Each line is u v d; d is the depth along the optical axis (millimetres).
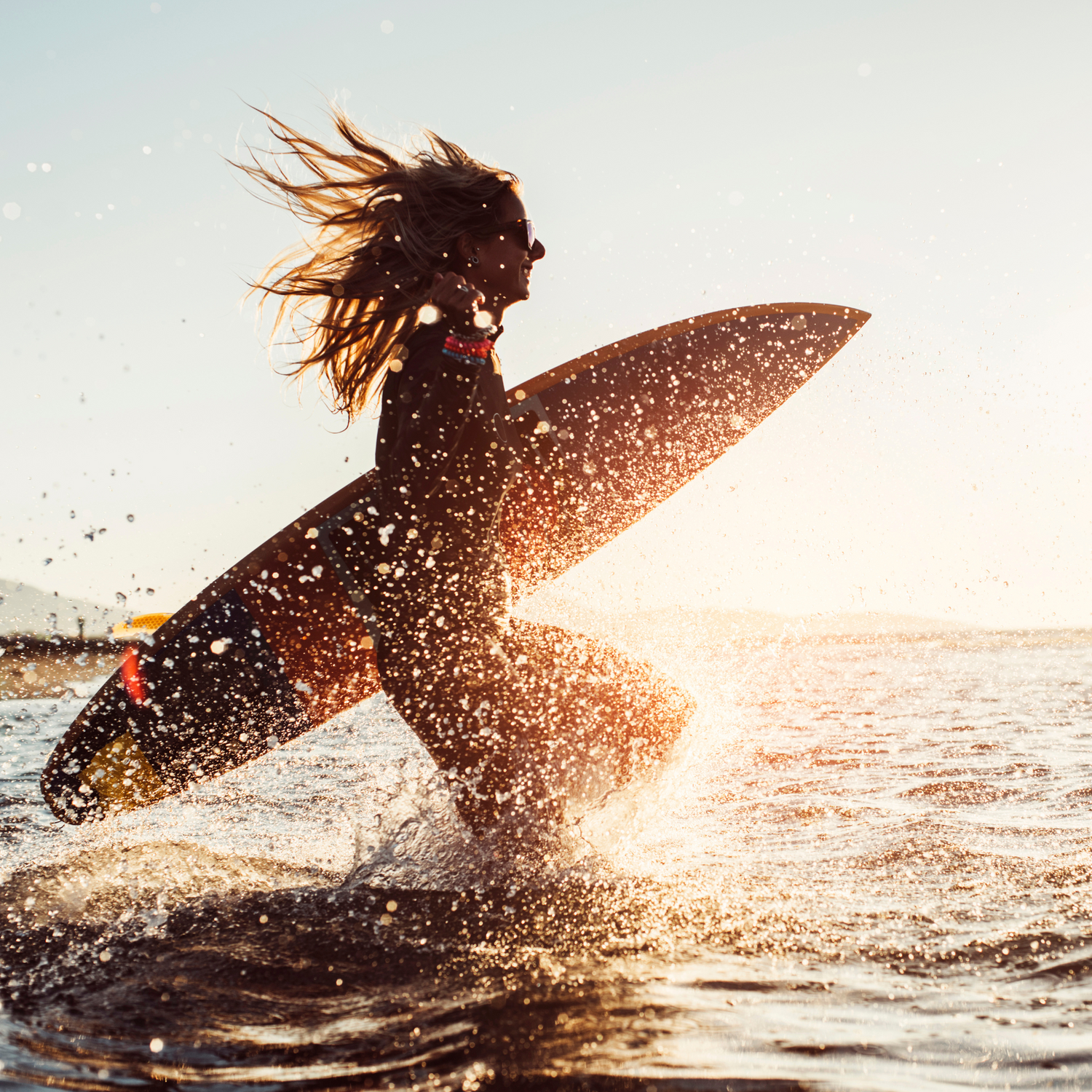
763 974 1551
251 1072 1245
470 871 2260
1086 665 13031
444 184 2633
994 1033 1301
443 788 2625
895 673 12281
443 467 2311
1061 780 3359
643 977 1544
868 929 1775
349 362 2807
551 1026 1353
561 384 3541
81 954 1756
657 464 3648
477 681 2408
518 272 2711
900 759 4078
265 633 3102
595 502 3520
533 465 3369
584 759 2406
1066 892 1965
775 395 3900
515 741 2375
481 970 1608
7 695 9906
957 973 1537
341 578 2988
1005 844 2404
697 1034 1309
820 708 6957
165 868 2404
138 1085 1211
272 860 2523
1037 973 1526
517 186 2730
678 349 3807
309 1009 1464
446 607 2430
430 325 2428
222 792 3746
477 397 2498
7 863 2535
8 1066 1273
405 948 1744
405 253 2605
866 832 2629
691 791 3379
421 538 2412
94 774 3154
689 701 2637
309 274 2885
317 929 1872
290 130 2947
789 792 3330
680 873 2215
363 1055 1285
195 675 3164
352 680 3172
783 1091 1135
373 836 2527
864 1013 1383
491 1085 1171
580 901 2000
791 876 2174
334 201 2967
